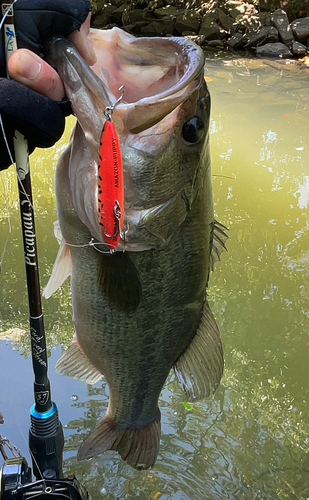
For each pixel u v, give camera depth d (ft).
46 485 1.39
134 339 1.64
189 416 2.96
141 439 1.93
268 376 3.19
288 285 3.76
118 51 1.35
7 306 3.44
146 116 1.21
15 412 2.74
